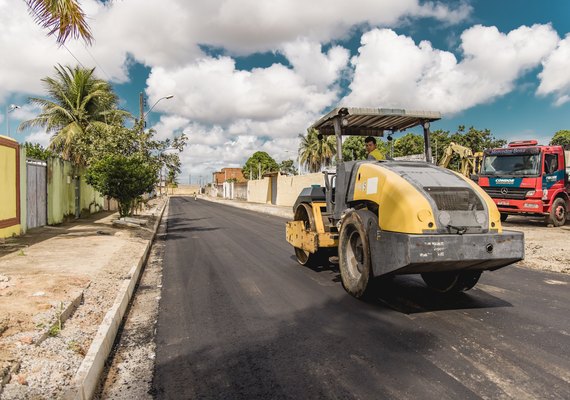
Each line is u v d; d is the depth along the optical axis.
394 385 3.44
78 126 26.58
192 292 6.79
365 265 5.66
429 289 6.56
